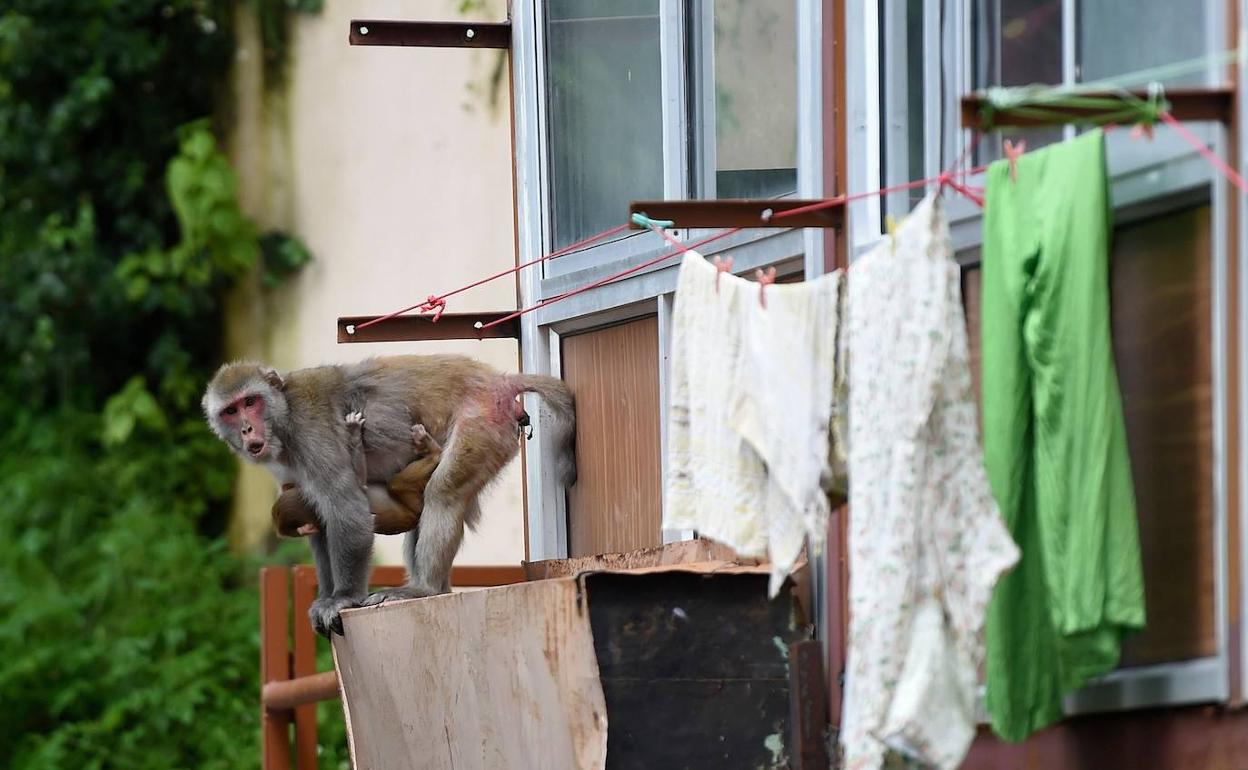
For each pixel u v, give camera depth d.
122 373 24.72
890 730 6.53
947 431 6.72
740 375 7.70
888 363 6.84
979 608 6.61
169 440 23.97
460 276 19.14
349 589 10.93
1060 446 6.72
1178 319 7.14
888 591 6.64
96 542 22.70
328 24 22.23
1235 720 6.76
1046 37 8.27
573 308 12.12
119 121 24.36
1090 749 7.55
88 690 20.95
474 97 19.11
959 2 8.82
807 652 8.64
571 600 8.88
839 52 9.16
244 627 21.91
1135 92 6.54
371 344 20.83
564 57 12.74
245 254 22.86
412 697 9.75
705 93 10.99
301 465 11.10
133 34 23.94
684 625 8.85
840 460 7.64
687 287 8.06
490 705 9.28
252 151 23.28
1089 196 6.62
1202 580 7.01
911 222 6.82
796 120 10.03
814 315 7.43
